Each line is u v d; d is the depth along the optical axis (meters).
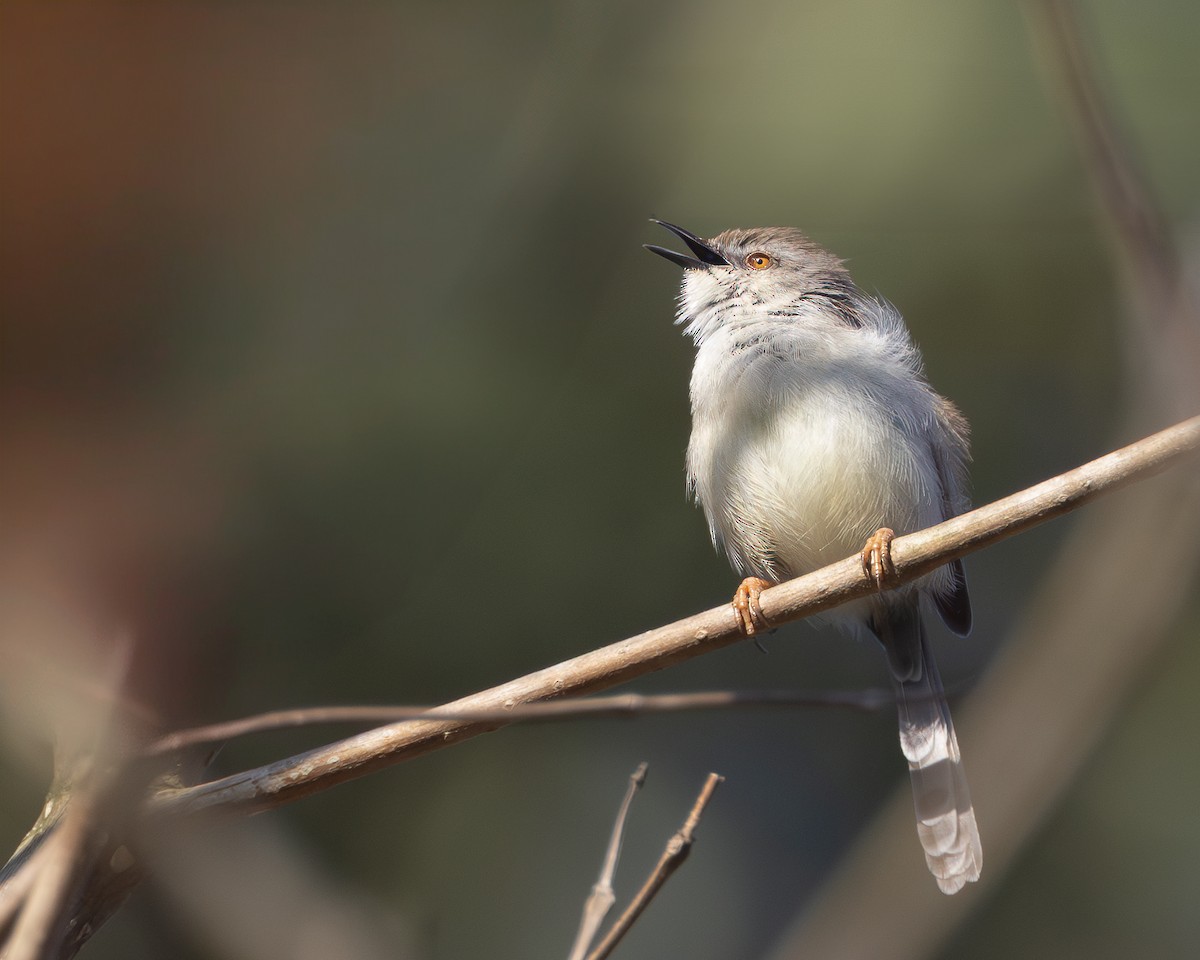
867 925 7.33
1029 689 7.03
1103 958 10.05
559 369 9.63
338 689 8.66
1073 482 6.39
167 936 7.41
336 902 8.17
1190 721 9.99
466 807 10.70
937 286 10.75
